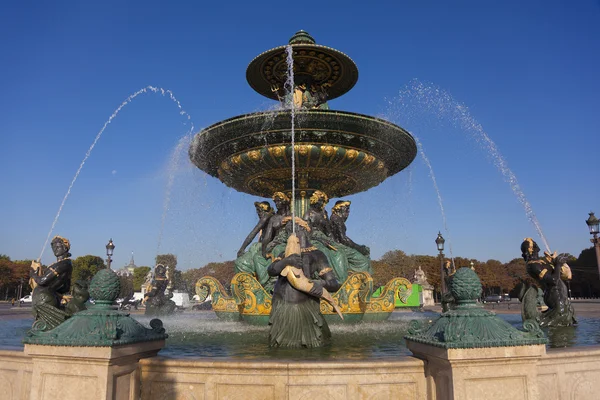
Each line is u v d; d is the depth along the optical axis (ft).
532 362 13.01
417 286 65.98
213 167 41.01
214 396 14.21
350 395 14.07
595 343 21.68
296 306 21.59
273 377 14.12
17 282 254.88
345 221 37.88
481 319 13.42
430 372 14.26
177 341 24.03
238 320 35.60
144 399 14.66
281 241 35.12
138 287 207.31
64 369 13.29
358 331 28.94
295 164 35.78
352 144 34.60
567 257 32.30
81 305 24.30
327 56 38.29
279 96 43.37
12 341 24.94
